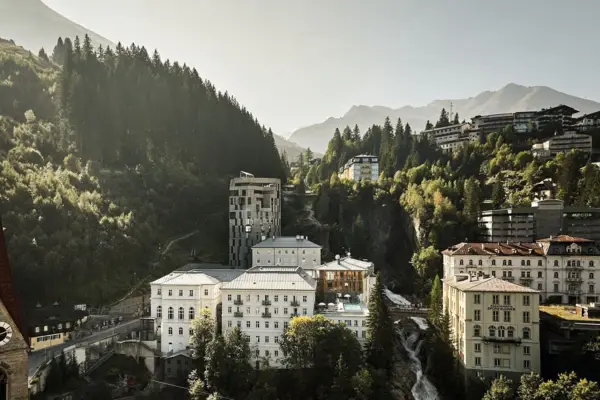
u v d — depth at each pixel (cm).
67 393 10606
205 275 13112
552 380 10188
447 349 12094
